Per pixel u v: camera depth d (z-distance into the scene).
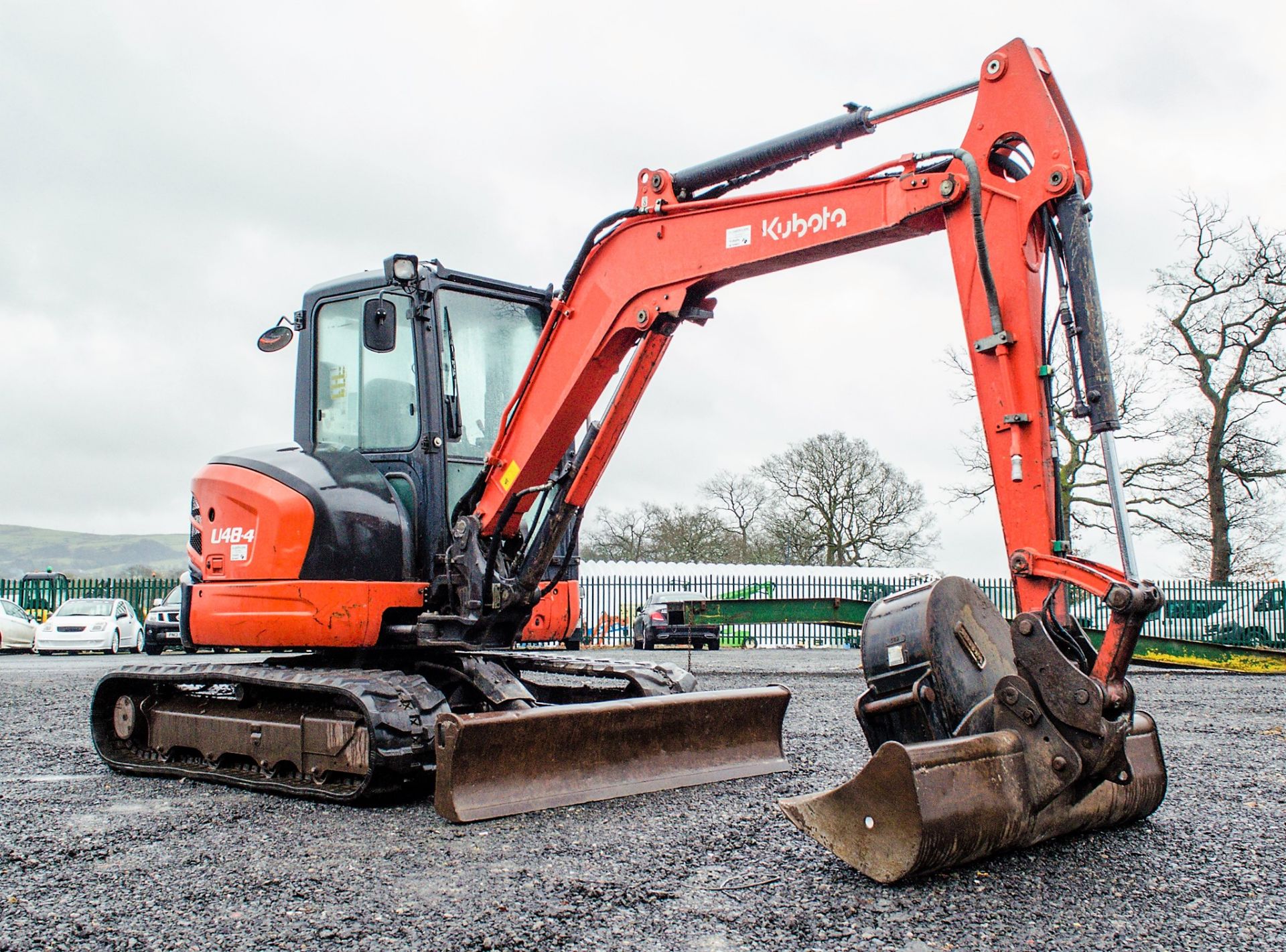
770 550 45.69
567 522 5.93
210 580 6.43
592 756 5.32
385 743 5.16
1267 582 26.42
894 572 34.97
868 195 4.64
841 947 3.12
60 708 10.66
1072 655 3.80
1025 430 4.02
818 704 10.20
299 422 6.73
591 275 5.71
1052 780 3.70
